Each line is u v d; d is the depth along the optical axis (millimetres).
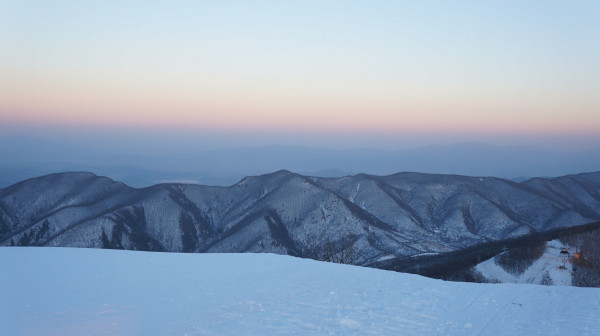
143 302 15219
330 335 12188
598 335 12117
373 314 13898
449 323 13188
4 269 20219
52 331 12555
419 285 17453
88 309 14461
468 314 14008
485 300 15492
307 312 14094
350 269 20516
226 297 15750
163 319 13516
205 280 18250
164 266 21125
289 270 20188
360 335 12180
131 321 13344
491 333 12438
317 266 21172
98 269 20375
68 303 15102
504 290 16797
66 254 24219
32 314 13977
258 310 14305
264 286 17203
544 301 15359
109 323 13172
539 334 12289
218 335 12227
